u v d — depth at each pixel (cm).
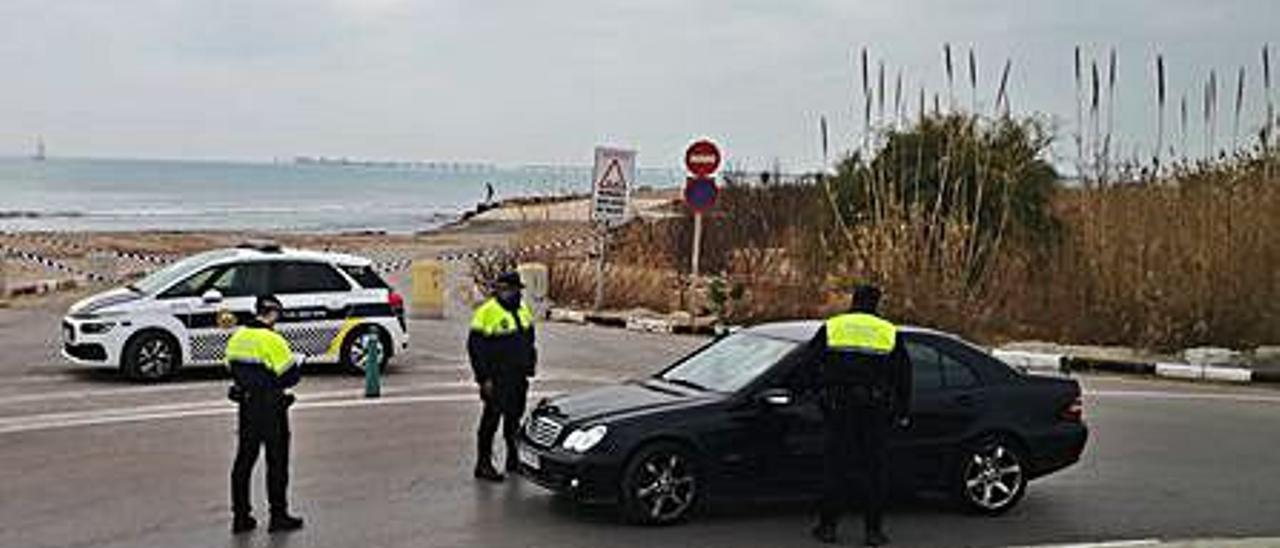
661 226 4131
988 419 1323
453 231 6888
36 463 1474
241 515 1192
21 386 2022
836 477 1200
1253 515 1347
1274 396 2294
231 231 7788
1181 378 2500
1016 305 2867
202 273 2141
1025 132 3081
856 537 1228
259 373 1185
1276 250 2711
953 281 2817
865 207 3042
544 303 3359
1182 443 1758
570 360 2492
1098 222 2905
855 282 2852
